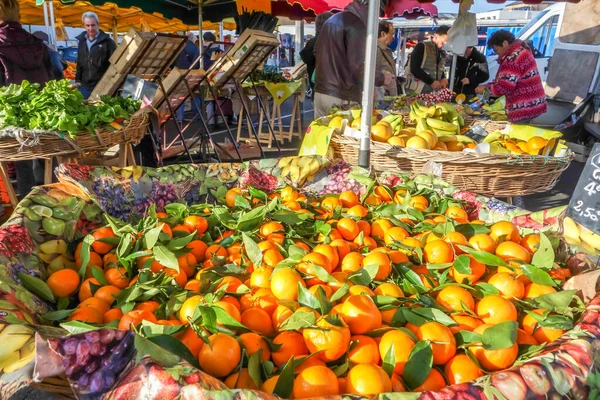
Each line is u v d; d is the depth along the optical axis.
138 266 1.39
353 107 3.75
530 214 1.74
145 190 1.85
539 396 0.79
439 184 2.03
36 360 0.72
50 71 4.27
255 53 5.15
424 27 14.59
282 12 8.68
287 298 1.18
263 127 8.88
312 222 1.72
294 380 0.91
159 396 0.74
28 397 1.92
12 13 3.84
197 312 1.02
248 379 0.96
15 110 2.76
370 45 2.04
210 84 5.24
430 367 0.97
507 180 2.31
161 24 12.68
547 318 1.13
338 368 0.99
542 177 2.37
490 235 1.59
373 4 1.98
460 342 1.08
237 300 1.20
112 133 3.10
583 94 7.81
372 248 1.57
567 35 7.89
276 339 1.05
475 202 1.92
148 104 3.54
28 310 1.06
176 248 1.41
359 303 1.10
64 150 2.83
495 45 4.82
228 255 1.50
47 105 2.80
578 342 0.90
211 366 0.94
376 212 1.84
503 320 1.16
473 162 2.24
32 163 3.93
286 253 1.43
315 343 1.01
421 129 2.80
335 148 2.61
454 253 1.41
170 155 5.00
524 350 1.07
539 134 2.74
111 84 3.92
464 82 6.58
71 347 0.75
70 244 1.50
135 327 1.00
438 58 6.70
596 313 1.01
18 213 1.39
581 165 6.31
